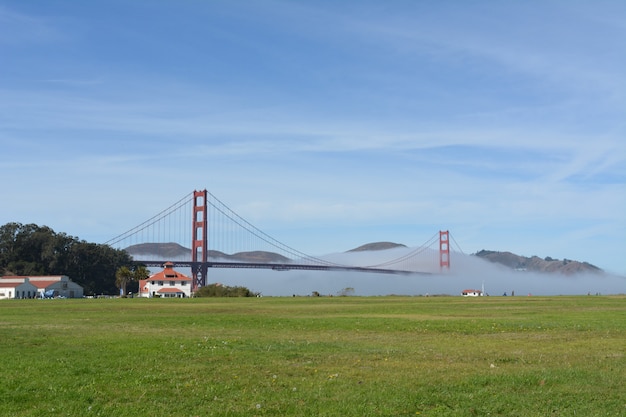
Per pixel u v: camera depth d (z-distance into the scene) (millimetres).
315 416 16312
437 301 94375
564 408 17234
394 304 82125
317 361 24375
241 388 19328
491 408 17125
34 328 40688
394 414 16547
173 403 17453
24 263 198625
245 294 144000
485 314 55969
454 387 19375
